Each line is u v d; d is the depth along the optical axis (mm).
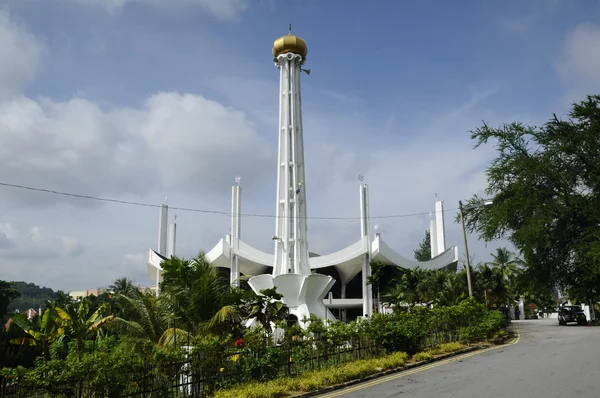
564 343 24156
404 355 18297
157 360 11812
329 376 14305
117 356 11117
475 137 37219
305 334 16359
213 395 12422
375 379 15188
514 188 35562
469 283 30953
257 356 14266
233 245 55531
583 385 12297
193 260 19734
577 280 37594
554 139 35375
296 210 40344
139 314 20828
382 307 53531
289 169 41219
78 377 10578
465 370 15992
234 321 18531
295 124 41406
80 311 24094
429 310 23828
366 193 56875
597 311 63656
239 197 56625
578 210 34375
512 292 64375
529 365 16391
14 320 24875
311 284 38656
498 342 26172
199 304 18797
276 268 40000
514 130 36281
